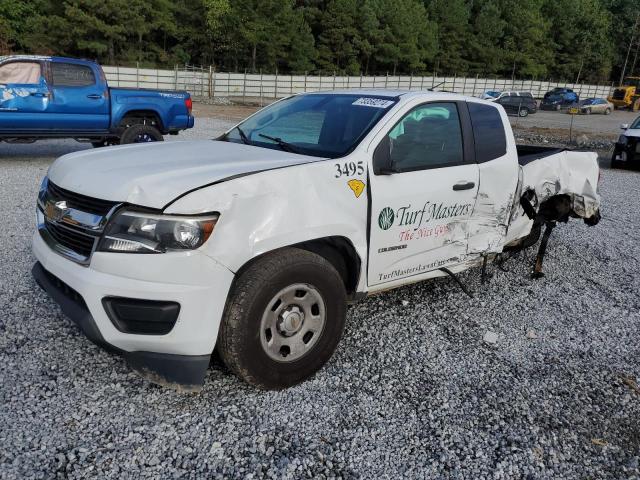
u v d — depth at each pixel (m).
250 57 63.47
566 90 49.97
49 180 3.46
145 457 2.63
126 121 11.02
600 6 98.00
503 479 2.66
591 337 4.27
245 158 3.38
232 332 2.90
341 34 67.81
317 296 3.21
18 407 2.92
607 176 13.34
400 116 3.74
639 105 50.75
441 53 79.19
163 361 2.86
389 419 3.04
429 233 3.98
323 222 3.16
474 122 4.35
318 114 4.07
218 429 2.86
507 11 84.50
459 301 4.77
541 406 3.29
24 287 4.44
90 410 2.94
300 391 3.24
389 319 4.30
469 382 3.48
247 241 2.86
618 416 3.25
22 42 52.06
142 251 2.71
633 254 6.57
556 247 6.67
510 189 4.57
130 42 57.81
